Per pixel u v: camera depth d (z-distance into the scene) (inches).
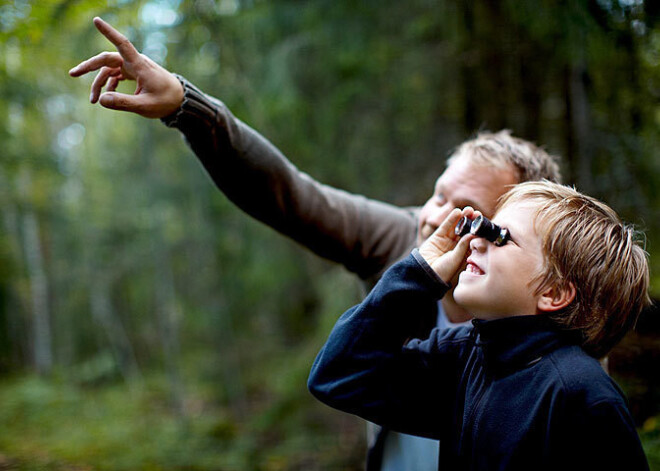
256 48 140.6
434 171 134.8
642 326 87.7
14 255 414.9
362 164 144.6
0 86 180.2
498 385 33.2
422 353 39.4
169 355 349.7
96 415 322.0
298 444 216.2
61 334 482.0
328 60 131.0
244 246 240.8
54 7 97.0
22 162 274.4
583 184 93.4
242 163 49.6
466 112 110.3
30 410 311.9
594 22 76.6
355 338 36.3
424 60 122.2
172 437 264.7
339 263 58.5
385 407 36.6
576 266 32.0
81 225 413.1
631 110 83.7
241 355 319.0
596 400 29.2
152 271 384.2
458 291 34.6
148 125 262.2
